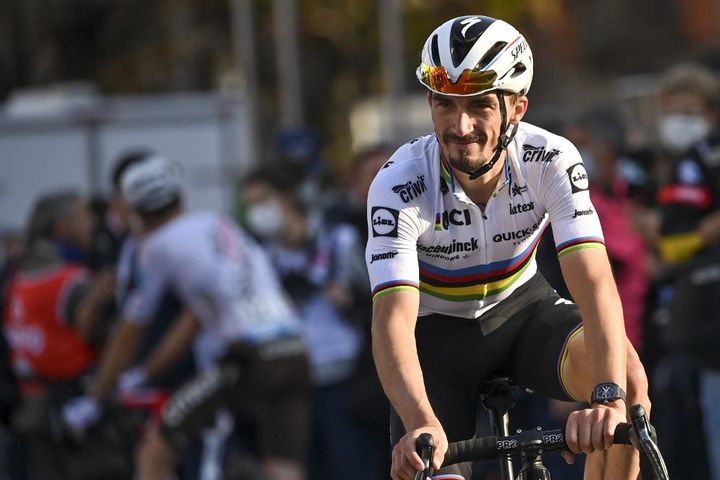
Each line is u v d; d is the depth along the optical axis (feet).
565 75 201.67
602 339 32.19
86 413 62.54
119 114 107.45
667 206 58.90
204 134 108.17
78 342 65.10
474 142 33.09
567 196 34.58
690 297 57.93
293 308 70.85
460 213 35.19
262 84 151.02
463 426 37.09
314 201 78.54
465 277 36.63
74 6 153.99
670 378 59.52
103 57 157.79
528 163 35.09
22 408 66.23
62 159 106.83
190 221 61.57
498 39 32.78
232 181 107.24
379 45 152.05
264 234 71.97
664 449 60.08
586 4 211.00
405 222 34.55
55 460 65.41
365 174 70.23
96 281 65.87
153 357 61.26
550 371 36.06
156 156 61.52
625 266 64.54
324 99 157.48
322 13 151.53
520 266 37.17
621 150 69.67
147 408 62.69
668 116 62.39
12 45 152.66
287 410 63.82
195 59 155.33
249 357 61.57
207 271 60.49
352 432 70.54
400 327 33.09
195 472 64.08
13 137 106.73
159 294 60.80
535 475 30.01
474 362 37.42
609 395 30.71
